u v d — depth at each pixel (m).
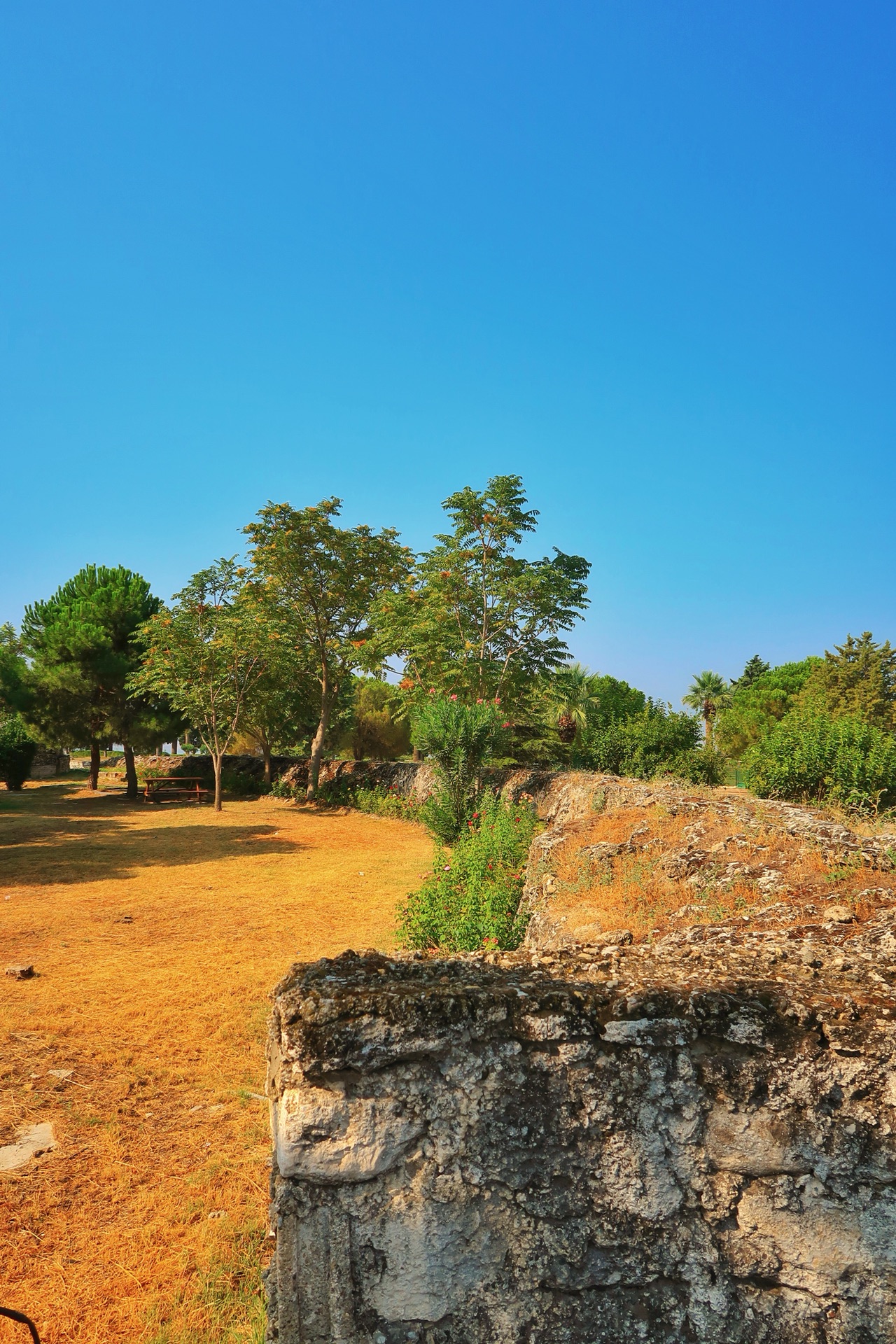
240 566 22.38
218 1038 5.78
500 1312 2.14
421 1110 2.16
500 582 19.05
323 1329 2.13
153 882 12.17
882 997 2.29
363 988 2.28
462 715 14.87
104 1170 4.02
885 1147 2.12
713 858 6.86
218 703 22.91
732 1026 2.18
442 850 14.22
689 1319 2.14
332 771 25.84
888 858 6.22
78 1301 3.05
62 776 36.91
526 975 2.50
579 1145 2.18
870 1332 2.09
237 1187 3.85
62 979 7.14
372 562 23.89
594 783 12.41
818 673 27.67
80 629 24.33
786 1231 2.13
